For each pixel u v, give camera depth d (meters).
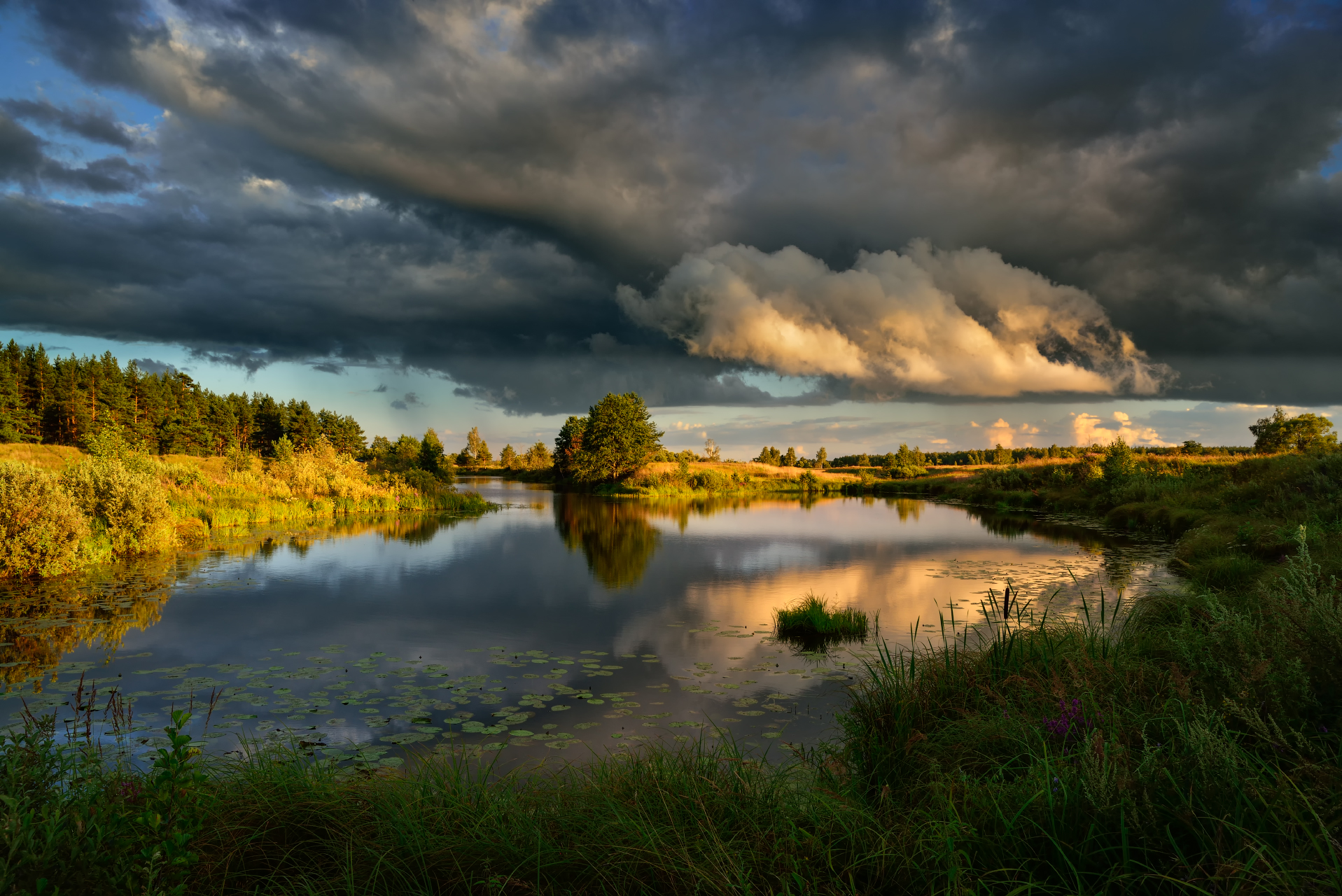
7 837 2.19
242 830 3.19
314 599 12.39
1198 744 2.69
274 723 6.51
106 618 10.80
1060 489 34.41
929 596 12.51
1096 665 4.38
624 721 6.52
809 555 18.17
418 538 21.58
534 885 2.80
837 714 6.00
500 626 10.59
